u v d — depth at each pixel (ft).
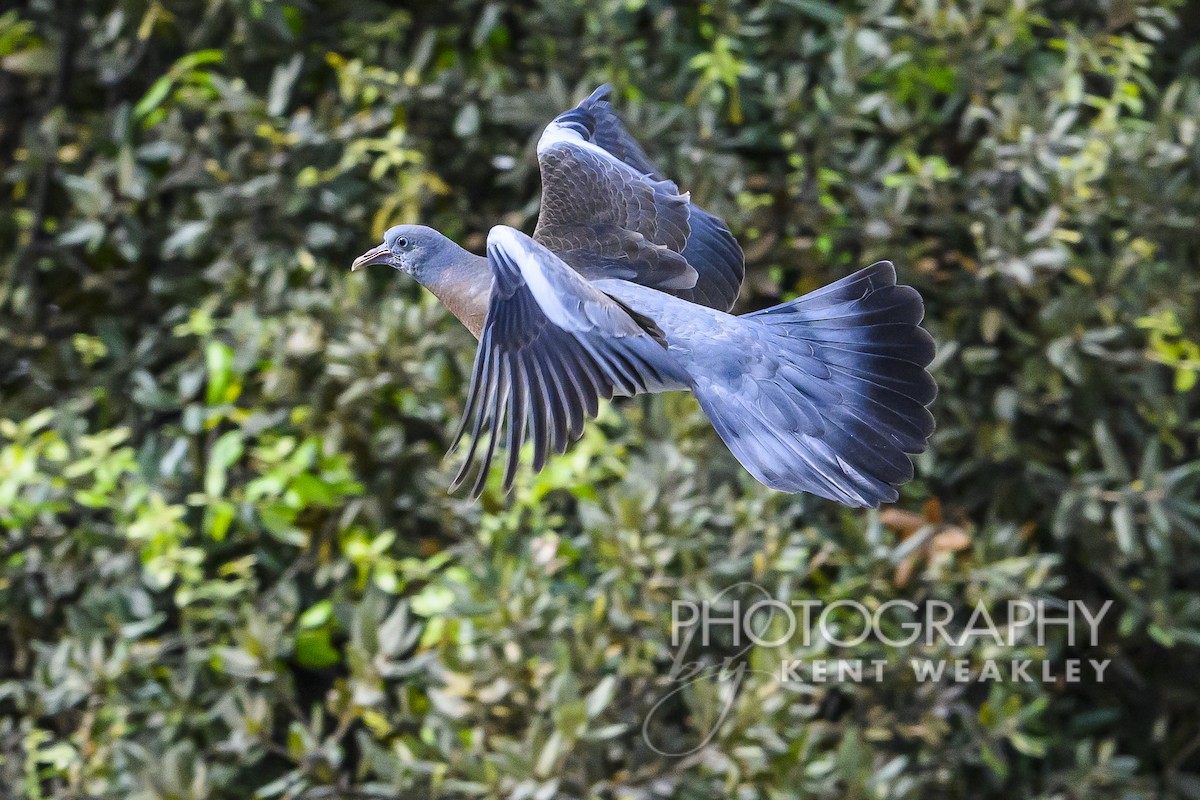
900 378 20.58
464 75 35.29
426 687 32.30
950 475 35.47
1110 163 33.83
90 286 36.14
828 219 34.04
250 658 31.35
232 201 34.17
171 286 35.58
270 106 34.22
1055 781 35.24
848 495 19.99
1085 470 35.04
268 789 31.37
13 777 33.14
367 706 31.07
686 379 19.98
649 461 32.60
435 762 30.94
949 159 36.27
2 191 37.81
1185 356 35.29
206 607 33.65
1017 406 34.60
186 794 31.32
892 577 32.40
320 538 33.94
